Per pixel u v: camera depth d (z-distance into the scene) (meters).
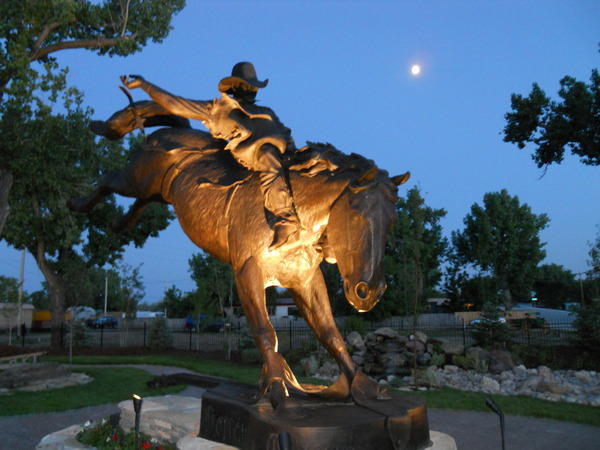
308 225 3.48
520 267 43.16
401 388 10.81
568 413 7.97
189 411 4.82
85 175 17.33
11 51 13.02
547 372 11.72
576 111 17.06
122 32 16.52
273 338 3.49
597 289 16.50
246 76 4.16
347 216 3.22
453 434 6.82
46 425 7.78
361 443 2.78
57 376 12.45
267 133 3.78
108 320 43.56
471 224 44.69
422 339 13.42
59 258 25.08
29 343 27.88
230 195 3.88
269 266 3.62
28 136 14.15
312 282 3.79
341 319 23.67
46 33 14.82
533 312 27.48
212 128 3.96
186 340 26.66
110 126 4.86
